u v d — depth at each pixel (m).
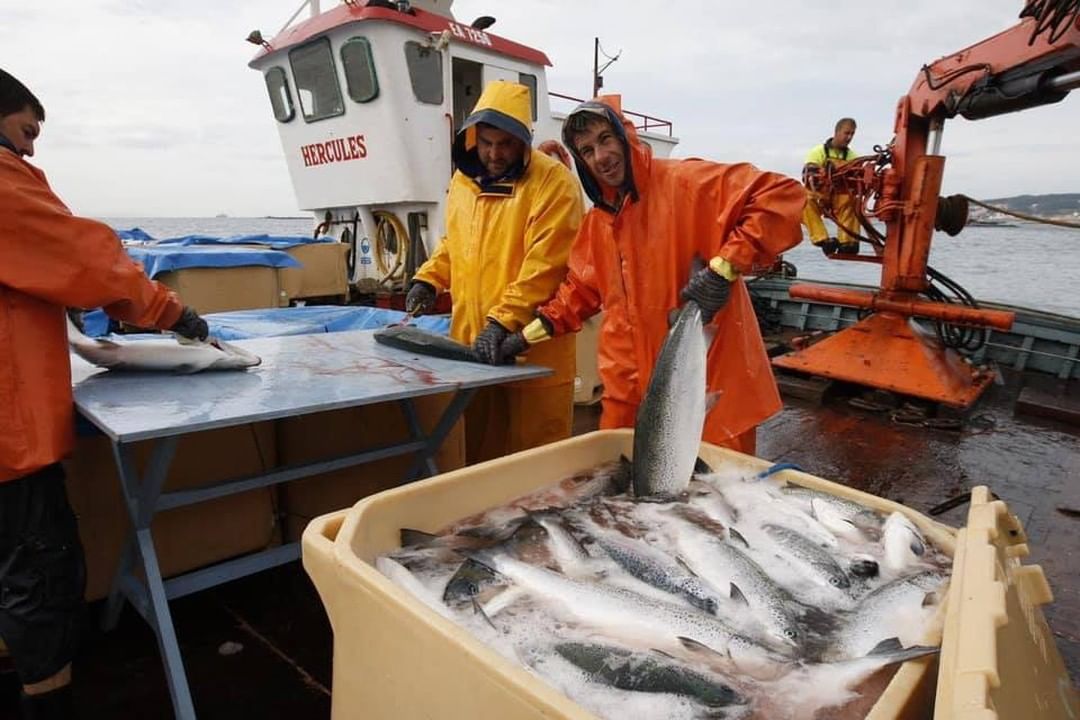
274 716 2.12
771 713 1.07
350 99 6.76
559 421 3.34
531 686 0.93
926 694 1.04
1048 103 4.76
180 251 5.20
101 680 2.25
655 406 1.95
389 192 6.89
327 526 1.47
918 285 5.86
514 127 2.74
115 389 2.10
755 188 2.23
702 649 1.27
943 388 5.51
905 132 5.68
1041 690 1.09
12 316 1.79
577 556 1.61
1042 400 5.73
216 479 2.75
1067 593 2.96
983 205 5.91
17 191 1.73
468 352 2.69
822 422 5.52
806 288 6.56
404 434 3.04
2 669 2.27
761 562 1.62
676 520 1.80
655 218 2.45
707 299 2.15
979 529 1.30
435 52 6.64
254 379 2.26
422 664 1.11
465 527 1.74
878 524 1.75
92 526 2.44
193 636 2.52
